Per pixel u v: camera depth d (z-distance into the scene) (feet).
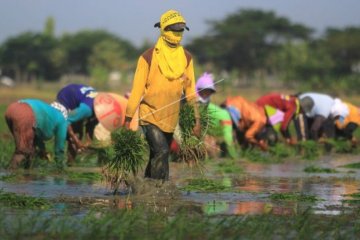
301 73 583.99
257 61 634.84
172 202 52.49
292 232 41.81
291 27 631.15
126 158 54.65
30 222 41.81
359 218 46.80
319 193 59.93
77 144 80.89
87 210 48.01
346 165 87.81
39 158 78.13
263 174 76.54
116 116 84.84
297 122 110.93
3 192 54.13
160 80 54.49
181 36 54.80
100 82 580.71
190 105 56.65
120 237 38.58
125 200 52.85
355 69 623.36
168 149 55.36
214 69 643.86
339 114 114.73
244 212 48.37
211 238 38.91
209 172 76.84
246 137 102.53
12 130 75.66
